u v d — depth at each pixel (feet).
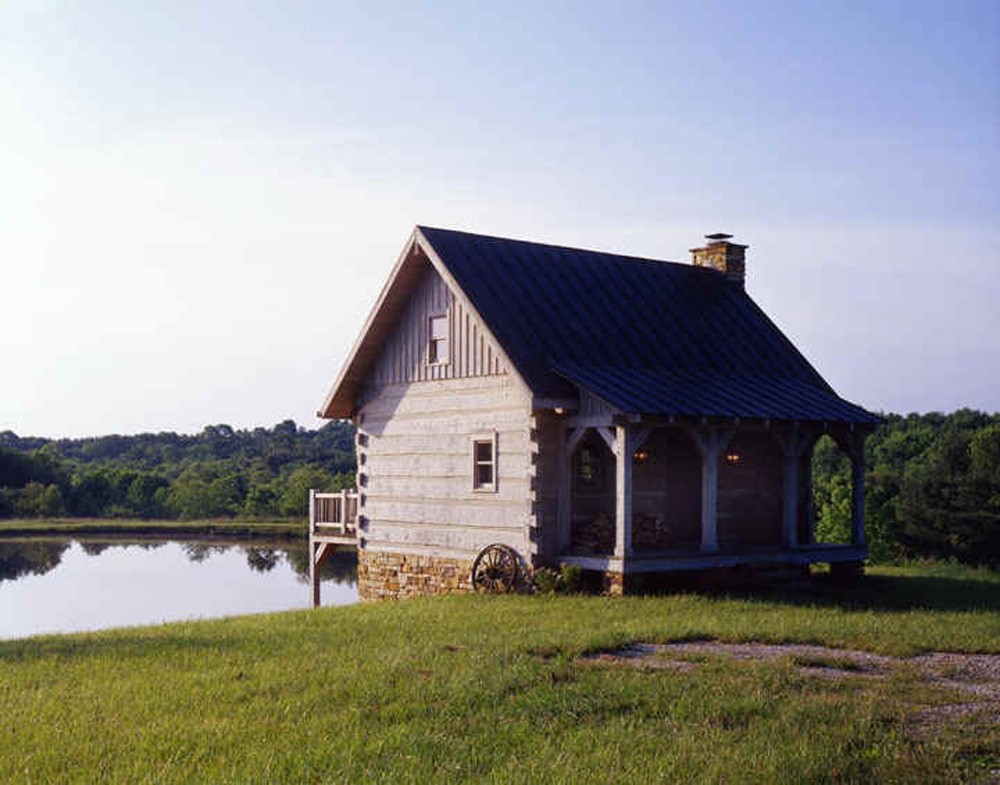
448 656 50.06
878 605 71.87
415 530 90.48
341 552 213.87
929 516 181.98
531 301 85.46
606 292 92.17
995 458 187.11
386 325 93.50
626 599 72.54
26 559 201.77
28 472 357.00
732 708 39.37
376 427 95.30
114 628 68.90
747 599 74.28
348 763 33.73
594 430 83.46
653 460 86.74
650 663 48.57
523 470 80.18
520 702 41.09
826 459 295.07
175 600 135.95
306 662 50.01
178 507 327.26
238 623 67.62
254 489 334.03
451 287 83.56
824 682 43.68
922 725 37.68
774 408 83.66
